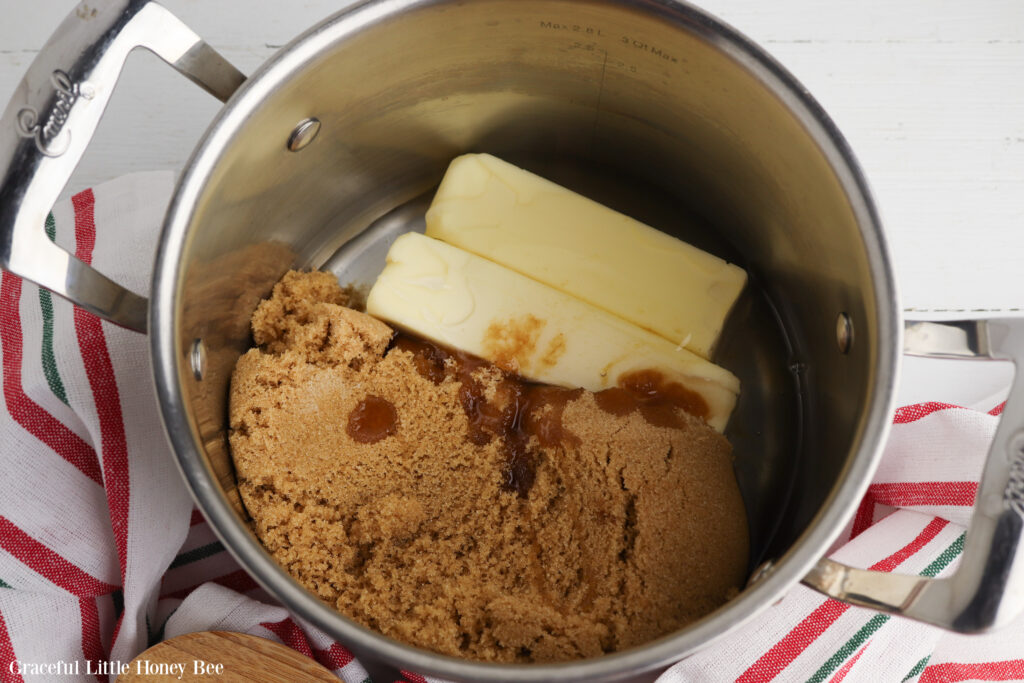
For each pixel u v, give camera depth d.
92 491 0.45
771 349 0.48
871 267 0.38
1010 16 0.50
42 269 0.37
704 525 0.42
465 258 0.45
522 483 0.44
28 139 0.37
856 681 0.44
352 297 0.49
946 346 0.38
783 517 0.46
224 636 0.44
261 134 0.41
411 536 0.43
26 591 0.45
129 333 0.45
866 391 0.38
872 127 0.50
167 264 0.38
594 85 0.45
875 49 0.50
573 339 0.45
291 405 0.43
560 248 0.46
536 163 0.50
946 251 0.50
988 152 0.50
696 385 0.44
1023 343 0.37
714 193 0.47
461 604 0.42
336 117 0.44
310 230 0.48
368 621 0.42
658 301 0.45
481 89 0.46
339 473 0.43
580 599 0.42
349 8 0.39
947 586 0.35
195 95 0.50
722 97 0.42
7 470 0.44
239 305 0.46
